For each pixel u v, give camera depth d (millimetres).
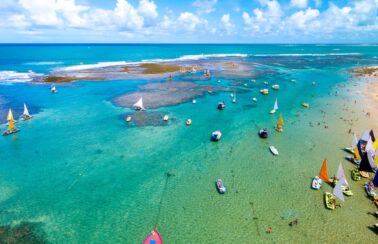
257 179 32000
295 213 26281
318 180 30891
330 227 24547
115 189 30031
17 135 43156
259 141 42312
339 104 62062
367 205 27281
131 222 25266
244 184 31016
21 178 31703
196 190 29953
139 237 23609
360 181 31281
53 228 24391
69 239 23219
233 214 26250
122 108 57156
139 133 44781
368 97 68125
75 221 25281
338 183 27344
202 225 24906
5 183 30719
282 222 25156
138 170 33875
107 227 24641
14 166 34156
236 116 53688
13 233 23672
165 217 25891
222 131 46125
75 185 30609
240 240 23219
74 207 27109
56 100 62156
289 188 30234
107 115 52875
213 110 57125
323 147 40156
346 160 36375
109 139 42344
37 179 31594
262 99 66188
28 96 64688
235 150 39281
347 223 25000
